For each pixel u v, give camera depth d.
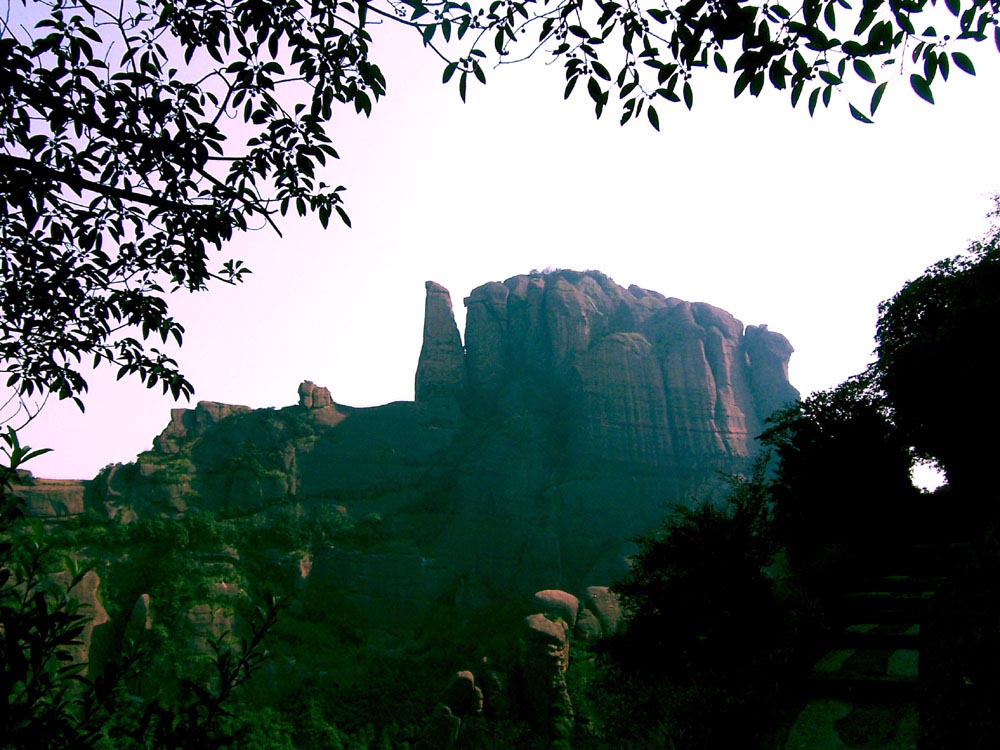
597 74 4.12
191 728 2.33
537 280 164.12
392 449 139.38
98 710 2.31
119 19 4.00
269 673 90.38
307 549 118.81
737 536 8.78
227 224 4.40
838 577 8.91
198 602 95.50
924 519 12.38
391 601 111.81
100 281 4.69
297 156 4.67
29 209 3.81
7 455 2.70
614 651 9.80
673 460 131.25
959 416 14.45
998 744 3.70
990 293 14.31
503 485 127.75
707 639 8.11
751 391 147.25
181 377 5.18
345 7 4.23
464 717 79.25
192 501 125.06
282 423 140.12
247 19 4.20
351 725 86.88
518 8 4.18
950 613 5.16
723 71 3.76
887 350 16.53
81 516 116.38
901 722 5.21
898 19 3.40
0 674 2.13
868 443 12.47
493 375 154.62
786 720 6.15
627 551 115.81
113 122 3.90
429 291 165.25
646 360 141.75
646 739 10.07
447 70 4.40
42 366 4.63
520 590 113.50
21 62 3.51
